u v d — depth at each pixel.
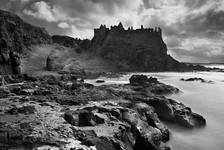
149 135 25.33
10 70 56.56
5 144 18.78
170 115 33.84
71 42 158.75
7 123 23.23
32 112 27.31
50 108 29.55
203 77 87.19
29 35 125.88
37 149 18.34
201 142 28.89
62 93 38.97
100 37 161.25
